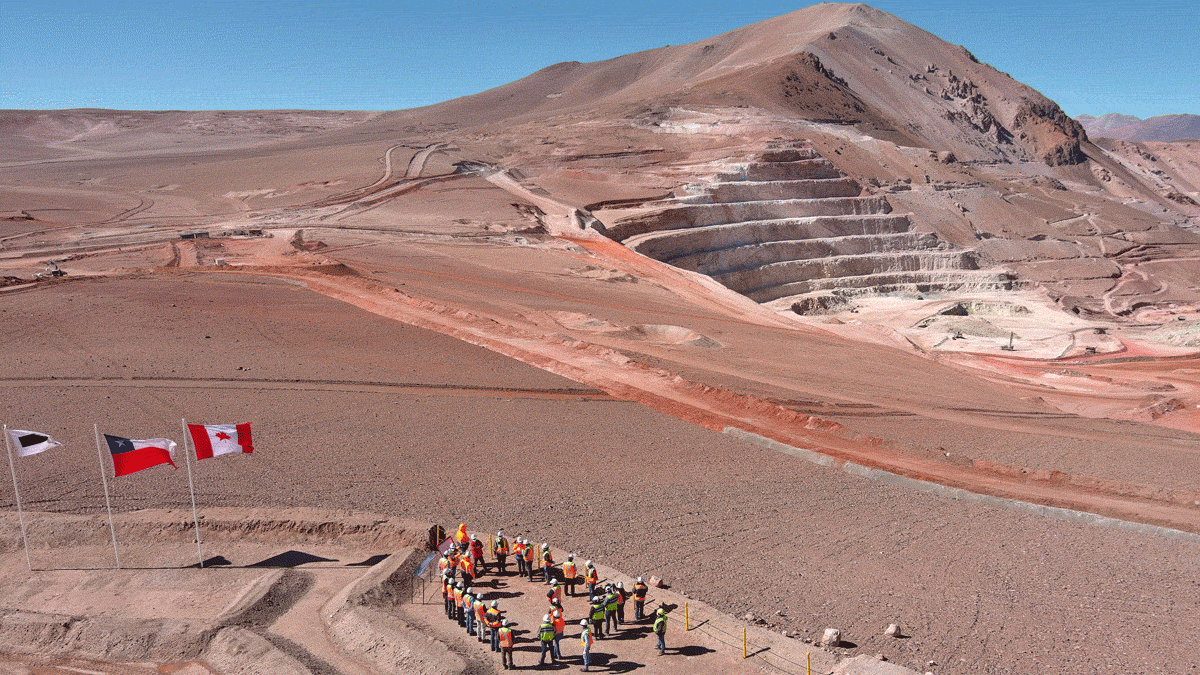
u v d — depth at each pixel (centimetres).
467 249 9525
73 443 3177
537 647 1852
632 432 3766
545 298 7231
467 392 4244
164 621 1875
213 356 4506
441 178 14200
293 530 2467
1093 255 16275
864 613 2023
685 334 6234
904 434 4038
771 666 1733
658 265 10219
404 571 2197
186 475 2930
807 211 14838
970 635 1909
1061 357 9062
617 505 2800
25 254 8050
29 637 1852
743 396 4428
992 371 7244
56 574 2216
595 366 4991
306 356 4634
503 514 2666
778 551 2444
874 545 2516
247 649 1764
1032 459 3706
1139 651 1847
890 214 15575
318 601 2069
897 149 18438
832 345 6669
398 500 2762
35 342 4575
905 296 13500
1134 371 7838
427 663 1711
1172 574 2345
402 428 3600
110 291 5872
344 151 16688
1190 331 10112
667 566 2305
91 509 2589
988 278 14200
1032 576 2294
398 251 8994
